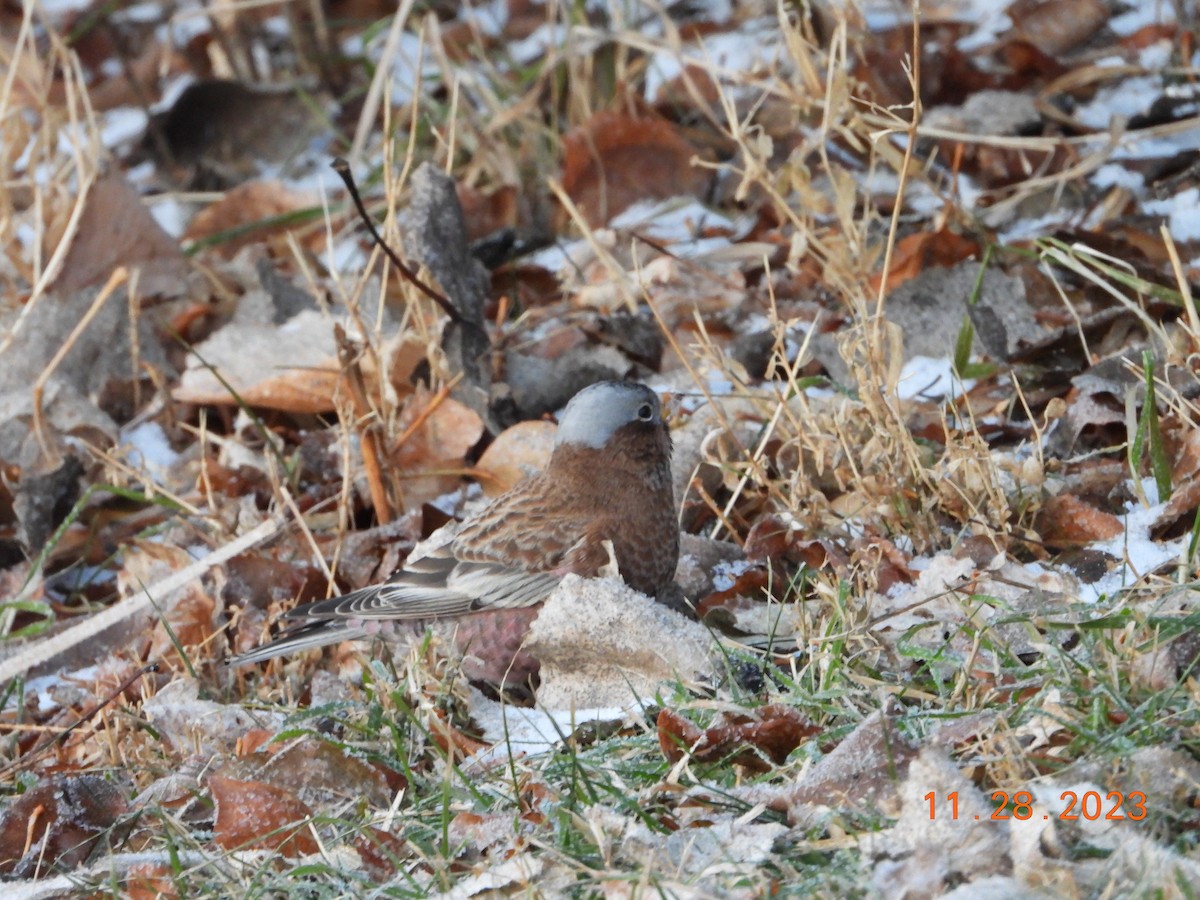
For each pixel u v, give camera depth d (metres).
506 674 9.60
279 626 10.45
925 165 13.70
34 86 15.83
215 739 9.07
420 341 12.14
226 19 18.12
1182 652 7.38
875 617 8.60
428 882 7.04
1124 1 15.75
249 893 7.05
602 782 7.52
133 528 12.15
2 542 12.22
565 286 13.61
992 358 11.55
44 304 13.62
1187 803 6.53
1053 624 7.66
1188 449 9.70
